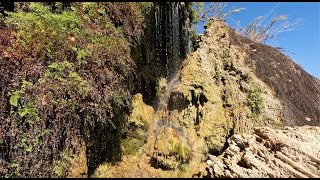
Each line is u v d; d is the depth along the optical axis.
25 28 4.74
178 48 7.59
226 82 7.65
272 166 5.34
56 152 4.47
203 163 6.42
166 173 5.79
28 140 4.23
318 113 9.11
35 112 4.29
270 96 8.15
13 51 4.44
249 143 5.95
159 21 6.98
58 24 5.04
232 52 8.28
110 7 5.88
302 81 9.64
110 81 5.25
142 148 5.92
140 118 6.09
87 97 4.84
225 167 5.61
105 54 5.26
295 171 5.14
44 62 4.68
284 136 6.07
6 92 4.22
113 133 5.55
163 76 7.25
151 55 6.91
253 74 8.30
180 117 6.81
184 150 6.15
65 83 4.64
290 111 8.35
